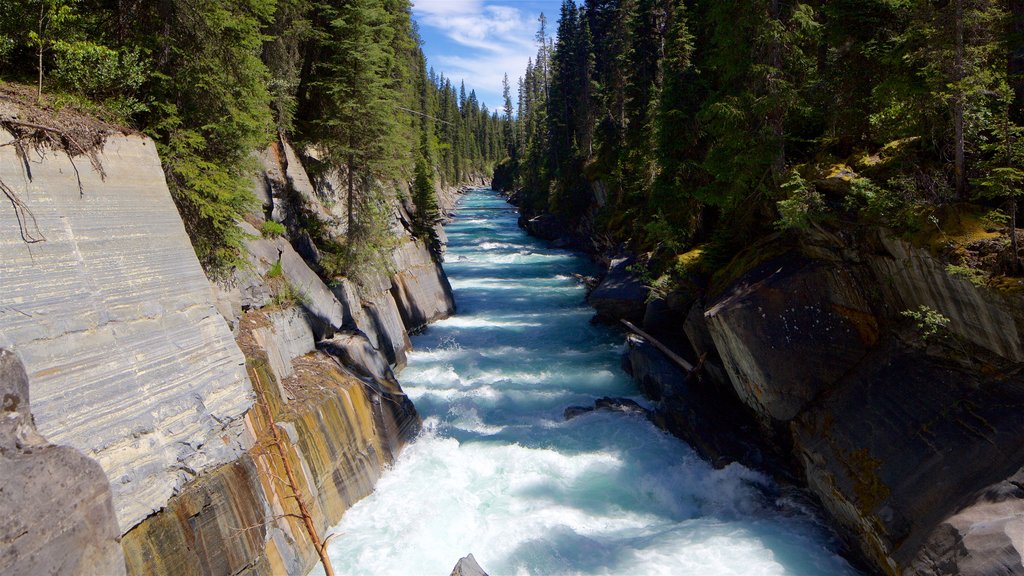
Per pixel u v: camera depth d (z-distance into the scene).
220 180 9.98
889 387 10.39
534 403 17.33
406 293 23.83
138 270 7.32
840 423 10.89
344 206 21.86
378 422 13.48
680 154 20.91
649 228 20.77
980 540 7.08
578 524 11.35
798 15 13.52
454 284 34.34
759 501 11.67
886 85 10.91
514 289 33.00
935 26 9.85
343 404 12.21
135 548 6.34
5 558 3.45
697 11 20.89
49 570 3.72
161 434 7.01
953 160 10.62
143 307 7.25
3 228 5.70
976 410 8.67
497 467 13.55
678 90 20.44
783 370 12.27
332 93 18.33
